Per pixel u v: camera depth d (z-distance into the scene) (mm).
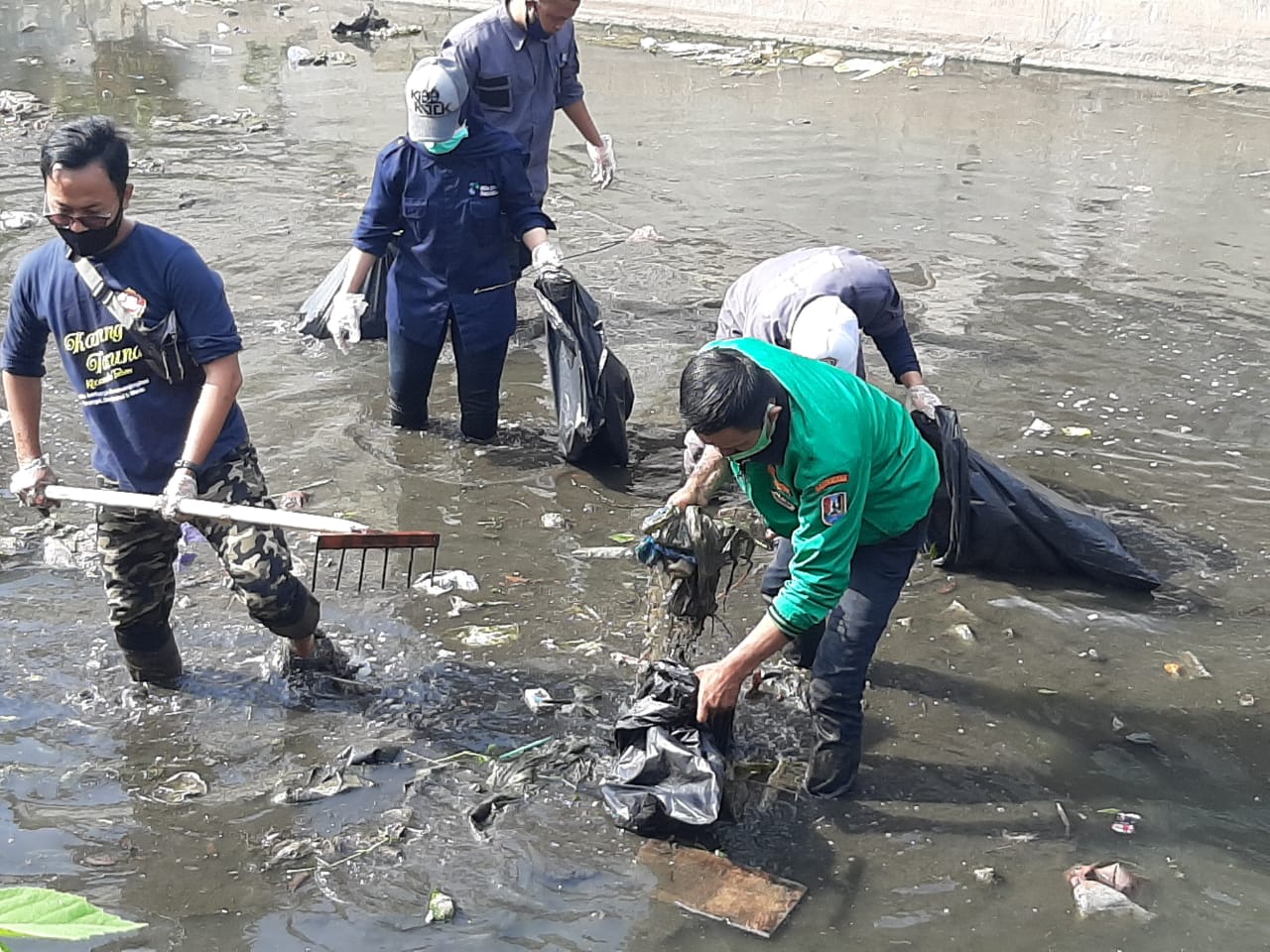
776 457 3115
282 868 3357
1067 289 7445
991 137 10391
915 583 4785
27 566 4711
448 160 5301
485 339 5535
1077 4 12219
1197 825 3590
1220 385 6289
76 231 3281
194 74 12742
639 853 3438
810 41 13547
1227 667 4285
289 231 8250
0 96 11477
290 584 3818
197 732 3869
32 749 3770
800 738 3922
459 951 3098
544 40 6094
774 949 3127
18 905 984
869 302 4281
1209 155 9852
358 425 5914
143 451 3627
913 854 3459
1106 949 3143
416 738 3885
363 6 16438
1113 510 5223
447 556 4906
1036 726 4004
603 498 5383
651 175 9539
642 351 6730
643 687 3676
